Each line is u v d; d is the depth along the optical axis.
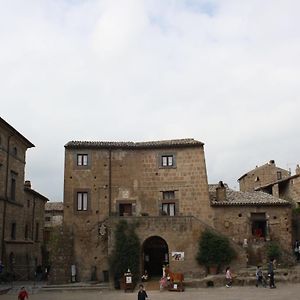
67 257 39.47
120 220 38.84
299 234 45.81
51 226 67.31
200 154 43.62
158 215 41.69
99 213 42.53
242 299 27.36
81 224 42.12
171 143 44.03
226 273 34.72
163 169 43.59
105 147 43.88
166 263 40.56
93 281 39.16
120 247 37.97
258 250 41.00
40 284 41.06
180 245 38.19
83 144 43.81
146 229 38.56
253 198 44.03
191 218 38.66
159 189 43.28
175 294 31.03
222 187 43.97
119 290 35.53
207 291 32.09
